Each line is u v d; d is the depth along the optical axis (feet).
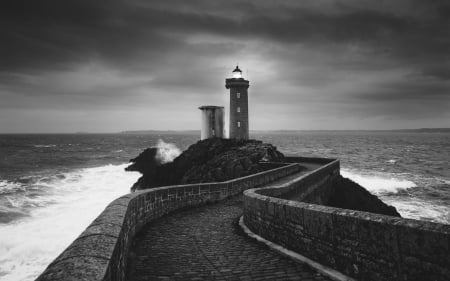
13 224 68.03
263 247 24.04
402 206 102.06
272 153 119.96
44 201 90.48
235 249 23.67
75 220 72.08
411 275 13.14
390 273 14.07
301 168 97.04
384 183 138.51
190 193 43.37
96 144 533.96
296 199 48.24
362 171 185.57
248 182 58.59
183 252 22.88
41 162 236.63
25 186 116.67
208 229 30.76
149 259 21.08
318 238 18.95
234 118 160.35
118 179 145.48
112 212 18.88
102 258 10.39
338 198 85.10
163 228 31.01
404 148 419.13
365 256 15.46
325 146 464.65
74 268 9.20
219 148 139.33
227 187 51.11
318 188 66.33
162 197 37.14
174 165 140.56
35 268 49.70
